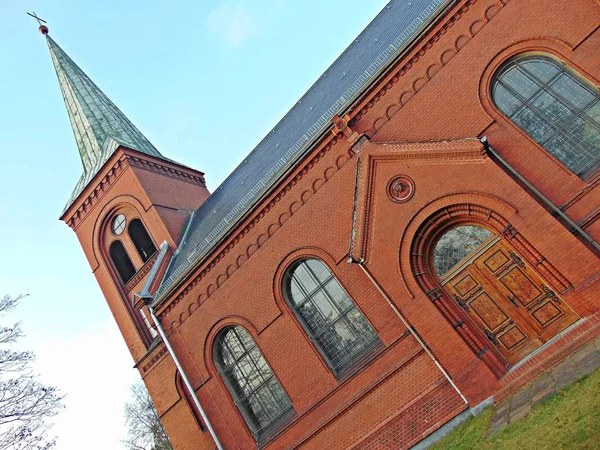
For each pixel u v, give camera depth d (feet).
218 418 52.42
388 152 43.34
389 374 42.52
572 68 37.88
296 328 48.47
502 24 40.22
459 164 40.37
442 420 39.40
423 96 43.04
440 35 42.42
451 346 39.75
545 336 38.04
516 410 31.78
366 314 44.50
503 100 40.68
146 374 65.05
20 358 59.52
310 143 47.11
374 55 52.90
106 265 74.43
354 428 44.04
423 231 42.34
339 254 46.39
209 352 53.83
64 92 92.27
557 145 38.37
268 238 50.70
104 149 79.82
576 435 22.84
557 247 36.27
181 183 82.53
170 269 65.00
